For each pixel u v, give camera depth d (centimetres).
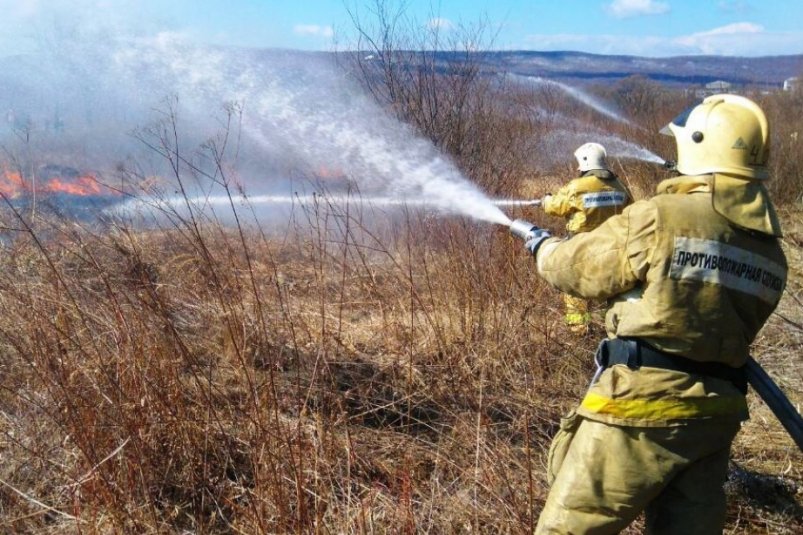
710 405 216
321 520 276
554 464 247
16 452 319
